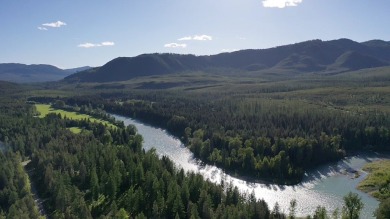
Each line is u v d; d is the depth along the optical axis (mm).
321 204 152625
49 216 133000
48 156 174375
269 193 165000
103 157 167000
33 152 190250
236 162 194375
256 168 186125
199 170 194750
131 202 127062
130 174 150000
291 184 175500
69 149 189875
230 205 125750
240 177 184375
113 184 138500
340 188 170750
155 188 132500
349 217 126375
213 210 124938
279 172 182000
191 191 132875
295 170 182375
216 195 132375
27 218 116688
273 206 151250
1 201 136875
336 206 150500
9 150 186125
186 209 126062
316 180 181750
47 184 150750
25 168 181875
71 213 123438
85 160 167125
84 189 149375
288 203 154250
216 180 179500
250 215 116812
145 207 128250
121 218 116000
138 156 173000
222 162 199000
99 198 138875
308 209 148250
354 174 189750
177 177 145375
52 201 141000
